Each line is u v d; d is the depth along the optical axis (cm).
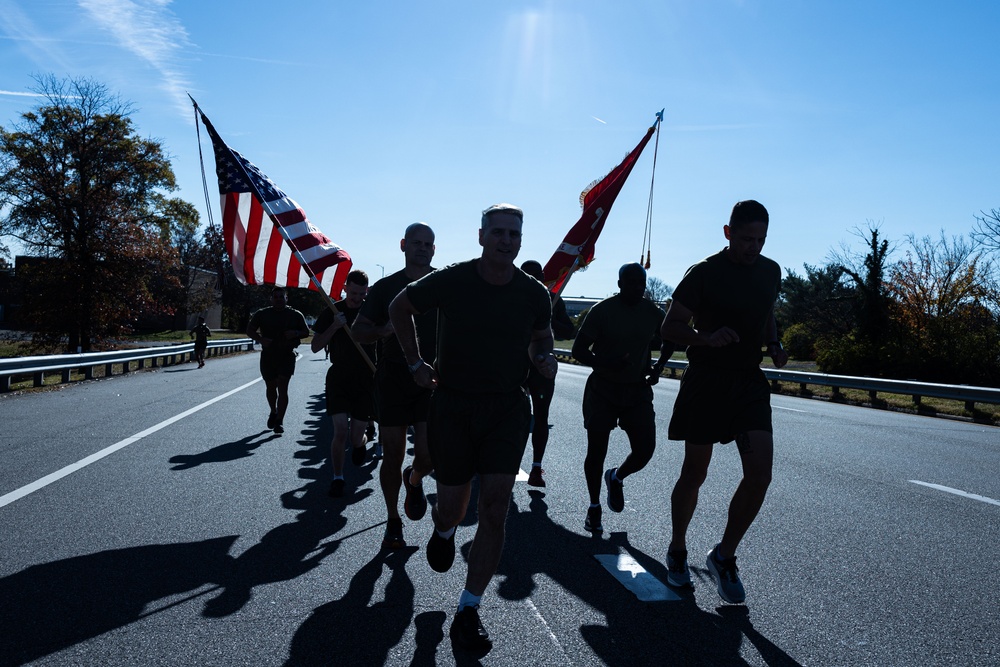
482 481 385
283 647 361
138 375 2272
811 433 1215
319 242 842
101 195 3891
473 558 374
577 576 473
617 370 570
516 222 382
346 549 523
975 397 1634
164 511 613
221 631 379
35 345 3881
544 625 393
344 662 345
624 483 764
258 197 759
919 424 1414
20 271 3916
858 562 505
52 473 749
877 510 659
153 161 4116
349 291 732
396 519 530
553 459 909
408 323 404
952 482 799
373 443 987
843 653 362
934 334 2747
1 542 520
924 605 425
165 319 8000
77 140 3894
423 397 523
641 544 546
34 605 408
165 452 883
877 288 3225
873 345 2895
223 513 613
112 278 3853
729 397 431
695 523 605
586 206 811
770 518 625
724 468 851
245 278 842
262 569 476
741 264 434
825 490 745
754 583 461
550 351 421
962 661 354
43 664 339
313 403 1492
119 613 399
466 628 360
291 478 757
